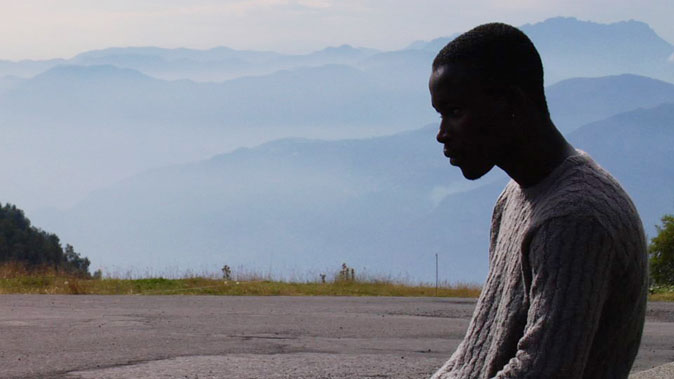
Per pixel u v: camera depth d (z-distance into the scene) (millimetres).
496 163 2006
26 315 13180
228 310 14562
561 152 1996
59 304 15023
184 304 15492
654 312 15961
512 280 2010
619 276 1898
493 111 1944
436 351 10211
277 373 8484
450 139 1999
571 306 1825
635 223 1921
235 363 9000
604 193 1896
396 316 14250
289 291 20266
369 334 11758
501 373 1875
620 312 1931
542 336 1836
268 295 19344
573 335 1819
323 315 14117
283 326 12406
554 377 1812
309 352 9883
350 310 15141
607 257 1850
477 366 2059
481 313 2107
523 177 2012
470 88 1941
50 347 9930
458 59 1958
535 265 1900
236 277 23016
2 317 12875
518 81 1945
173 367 8711
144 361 9055
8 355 9359
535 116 1977
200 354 9570
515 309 1982
